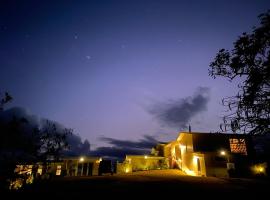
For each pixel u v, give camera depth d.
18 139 9.51
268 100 5.61
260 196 12.94
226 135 30.52
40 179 16.06
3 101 9.09
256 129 5.70
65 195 12.78
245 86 5.92
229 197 12.77
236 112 6.01
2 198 9.23
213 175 25.88
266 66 5.72
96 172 33.47
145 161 37.69
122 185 16.78
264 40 5.91
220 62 6.73
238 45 6.24
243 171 25.86
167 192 14.06
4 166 9.17
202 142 30.22
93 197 12.45
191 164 29.38
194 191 14.47
